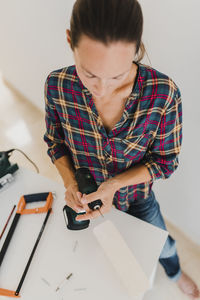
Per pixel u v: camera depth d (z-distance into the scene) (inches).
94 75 18.2
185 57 31.9
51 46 61.9
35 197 34.9
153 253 29.4
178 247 62.1
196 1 26.5
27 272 29.0
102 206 28.1
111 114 26.2
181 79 34.7
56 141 34.7
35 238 31.6
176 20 29.6
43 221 32.9
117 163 30.5
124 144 27.9
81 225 30.1
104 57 16.7
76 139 30.0
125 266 27.7
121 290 27.0
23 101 100.3
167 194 55.9
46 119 32.2
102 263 28.9
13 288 28.0
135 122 25.9
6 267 29.6
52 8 50.4
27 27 65.0
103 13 15.4
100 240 29.7
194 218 55.5
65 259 29.6
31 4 55.7
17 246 31.2
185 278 55.5
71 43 19.7
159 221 42.7
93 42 16.1
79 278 28.1
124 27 15.6
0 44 87.9
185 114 38.0
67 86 25.7
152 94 24.1
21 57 80.6
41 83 81.0
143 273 27.1
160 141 28.5
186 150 42.6
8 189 37.1
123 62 17.3
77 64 19.4
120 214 32.6
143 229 31.3
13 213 34.6
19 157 82.0
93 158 31.4
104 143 28.2
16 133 89.2
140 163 32.0
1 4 68.2
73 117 27.9
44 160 81.0
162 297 55.1
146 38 34.4
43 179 37.8
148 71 23.8
